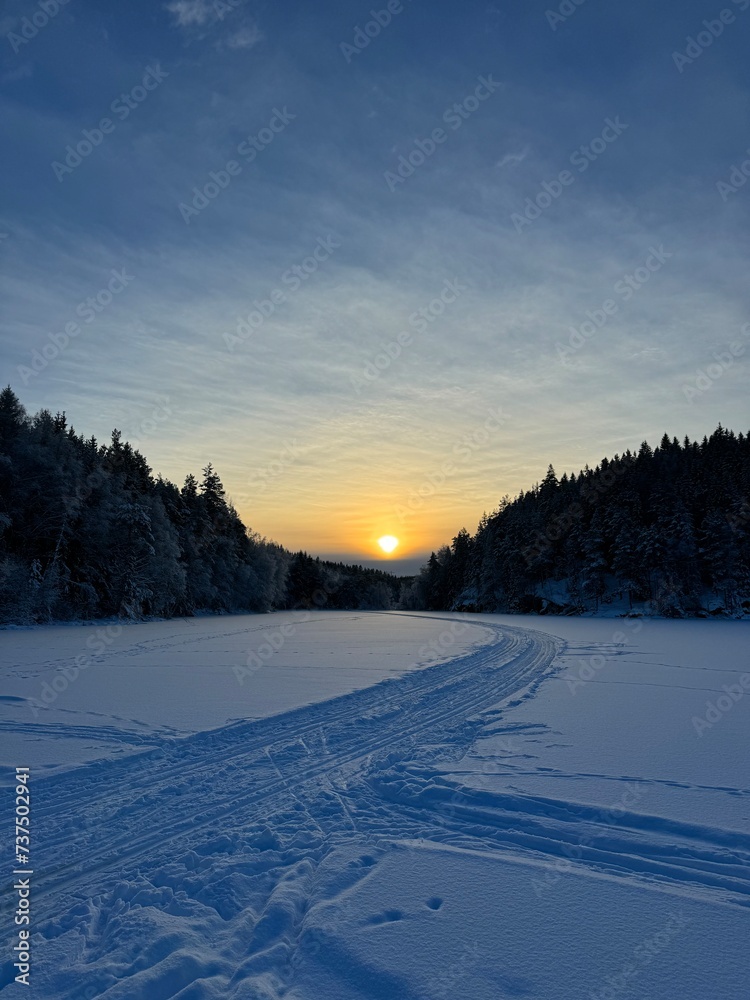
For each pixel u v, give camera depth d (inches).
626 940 133.4
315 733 341.1
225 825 210.1
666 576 2233.0
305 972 124.0
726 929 137.3
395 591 5428.2
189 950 132.3
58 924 148.3
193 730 337.7
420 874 167.6
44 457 1658.5
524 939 134.3
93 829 206.5
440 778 252.2
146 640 1008.2
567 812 211.2
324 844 190.7
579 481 3324.3
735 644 910.4
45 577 1568.7
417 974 121.8
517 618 2025.1
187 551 2495.1
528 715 380.2
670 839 186.5
